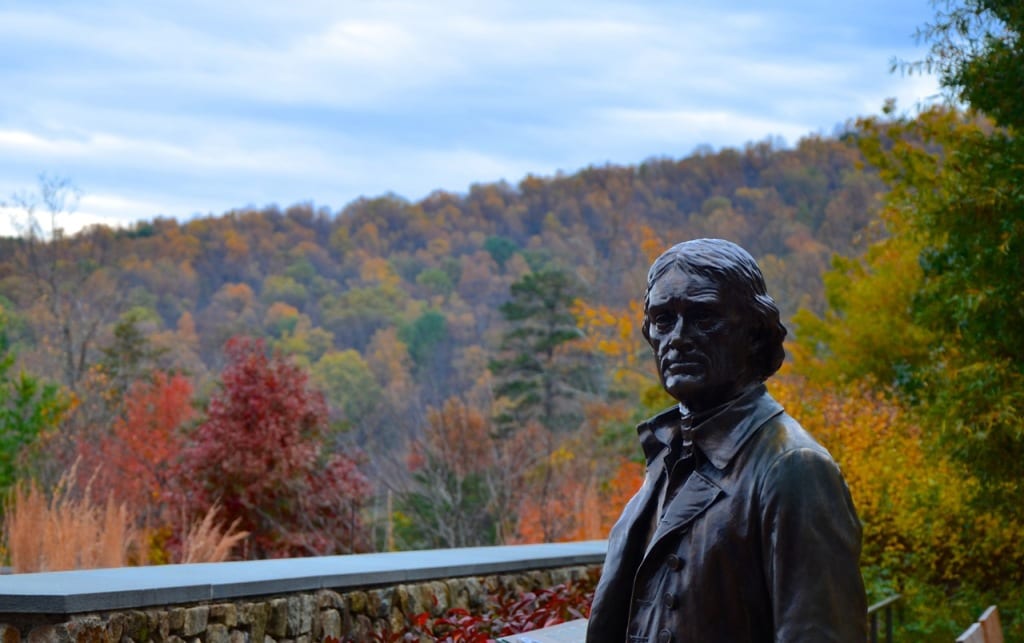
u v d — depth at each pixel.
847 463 13.43
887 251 19.73
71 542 8.30
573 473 20.11
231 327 58.00
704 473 2.26
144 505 17.59
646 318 2.39
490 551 9.21
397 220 77.38
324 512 15.34
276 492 14.87
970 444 10.34
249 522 14.87
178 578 6.00
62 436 19.95
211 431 15.24
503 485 16.59
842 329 20.66
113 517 8.73
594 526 15.05
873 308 19.50
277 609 6.32
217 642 5.89
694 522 2.22
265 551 14.62
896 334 19.14
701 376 2.25
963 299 10.44
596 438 25.12
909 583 12.67
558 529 15.78
